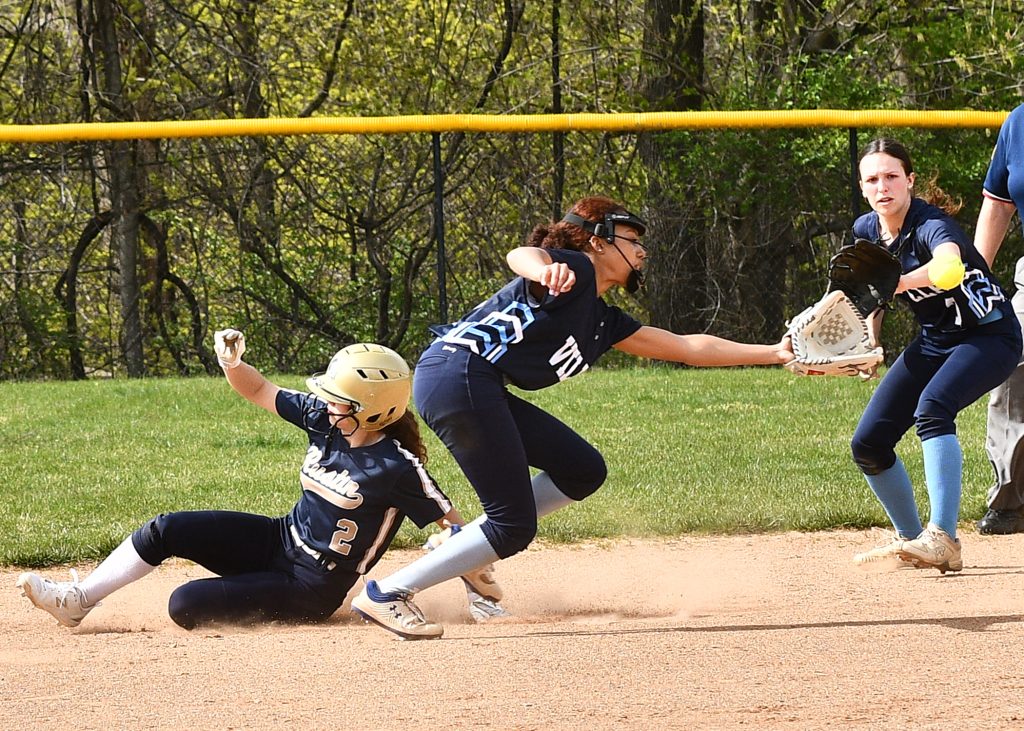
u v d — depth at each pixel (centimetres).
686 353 1628
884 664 1387
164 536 1714
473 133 4869
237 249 5006
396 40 6266
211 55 6238
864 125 4444
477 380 1523
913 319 4616
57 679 1402
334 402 1617
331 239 4962
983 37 5688
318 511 1694
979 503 2545
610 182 4878
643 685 1317
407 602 1576
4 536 2344
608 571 2138
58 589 1703
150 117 6153
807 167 4716
